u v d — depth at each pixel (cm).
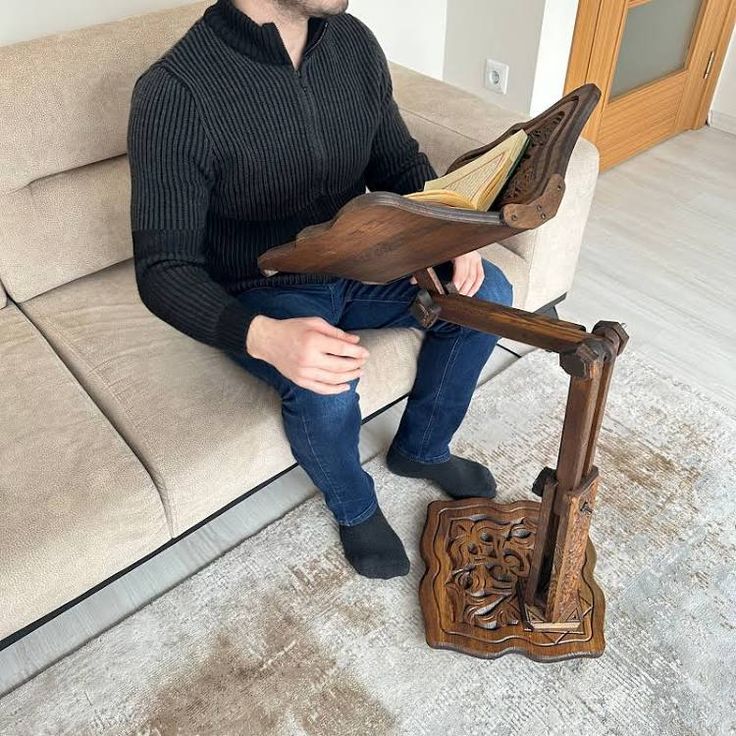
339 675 131
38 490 116
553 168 100
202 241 123
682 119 296
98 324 147
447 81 274
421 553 147
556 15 233
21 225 143
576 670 132
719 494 161
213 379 135
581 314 211
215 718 126
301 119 122
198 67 114
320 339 109
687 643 136
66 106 139
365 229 92
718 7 270
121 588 145
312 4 111
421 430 152
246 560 148
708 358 197
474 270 134
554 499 119
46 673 131
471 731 125
